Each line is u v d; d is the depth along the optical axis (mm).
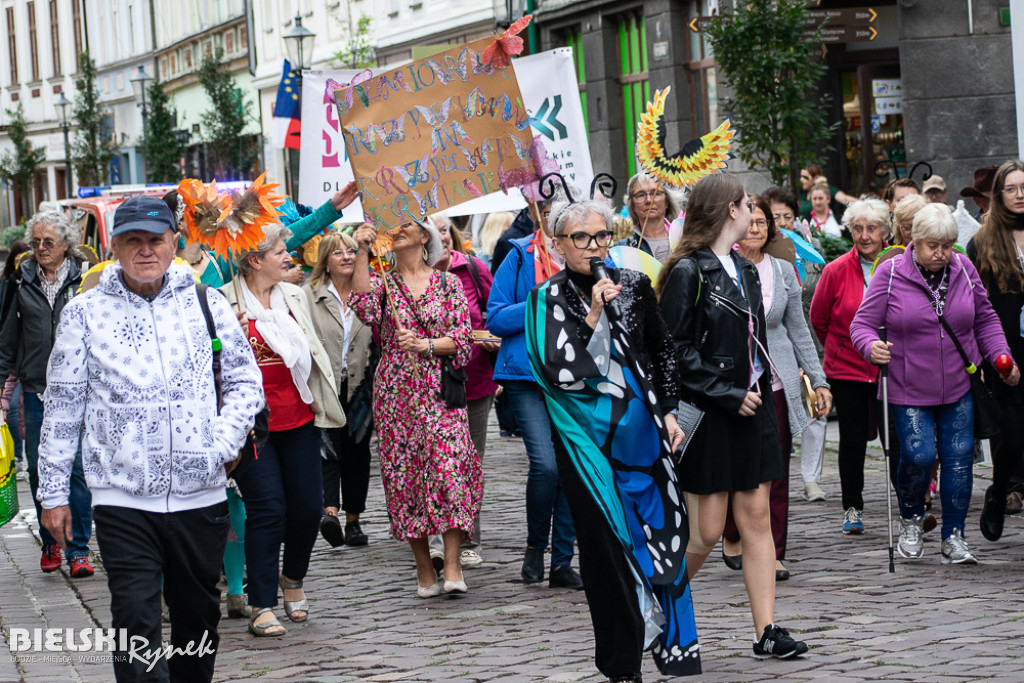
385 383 9133
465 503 8945
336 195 8977
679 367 6988
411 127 8984
